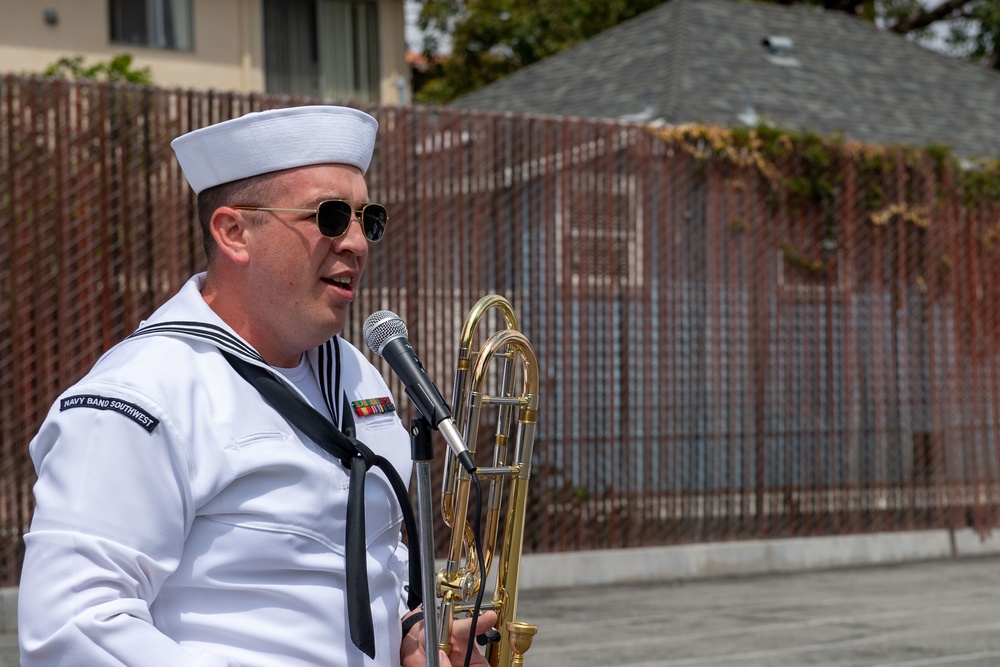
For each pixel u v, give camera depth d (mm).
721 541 11312
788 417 11648
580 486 10617
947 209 12570
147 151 8992
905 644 8438
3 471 8578
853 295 12031
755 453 11484
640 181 10961
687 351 11156
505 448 3191
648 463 10945
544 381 10438
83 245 8836
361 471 2742
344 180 2795
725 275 11367
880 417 12164
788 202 11680
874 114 17234
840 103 17266
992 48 33562
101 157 8867
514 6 30344
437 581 2988
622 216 10883
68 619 2396
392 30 22766
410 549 2930
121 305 8945
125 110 8938
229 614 2602
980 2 33281
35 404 8695
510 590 3139
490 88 20172
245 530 2609
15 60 19234
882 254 12250
